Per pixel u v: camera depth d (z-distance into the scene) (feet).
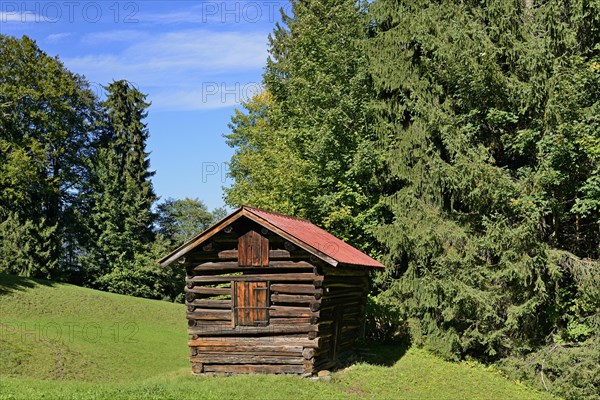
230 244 49.65
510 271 55.26
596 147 51.06
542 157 56.29
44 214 149.18
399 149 70.33
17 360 65.10
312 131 81.76
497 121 59.11
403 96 70.33
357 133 78.64
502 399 48.62
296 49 89.10
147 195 166.61
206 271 50.70
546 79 56.13
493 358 61.31
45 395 38.01
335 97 79.71
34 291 113.19
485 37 59.26
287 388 42.57
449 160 67.36
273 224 46.75
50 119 143.84
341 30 83.82
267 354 47.34
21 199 135.13
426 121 65.21
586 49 58.44
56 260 142.51
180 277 166.30
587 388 51.44
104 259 158.20
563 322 59.47
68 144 155.84
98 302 117.29
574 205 54.34
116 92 165.99
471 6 66.59
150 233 167.73
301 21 89.40
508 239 55.77
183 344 92.07
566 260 56.85
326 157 79.36
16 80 137.28
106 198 157.38
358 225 75.87
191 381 46.06
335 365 53.62
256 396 40.34
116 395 38.42
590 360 51.57
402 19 71.97
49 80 142.41
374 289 76.28
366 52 78.07
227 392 40.75
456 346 60.70
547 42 56.03
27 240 137.08
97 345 79.61
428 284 60.75
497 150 65.51
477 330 58.85
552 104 54.60
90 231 156.25
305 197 79.61
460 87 63.16
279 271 48.21
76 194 161.27
